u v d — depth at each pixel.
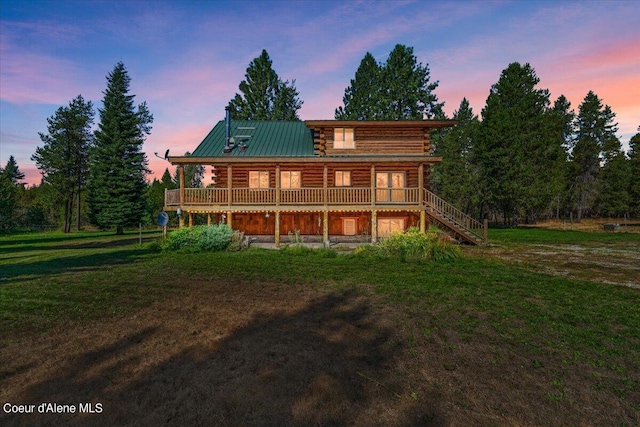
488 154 37.19
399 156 19.52
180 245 17.31
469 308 7.66
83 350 5.46
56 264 13.51
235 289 9.49
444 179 46.81
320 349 5.54
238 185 22.12
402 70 39.78
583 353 5.39
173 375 4.66
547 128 37.50
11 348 5.51
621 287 9.60
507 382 4.53
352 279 10.65
